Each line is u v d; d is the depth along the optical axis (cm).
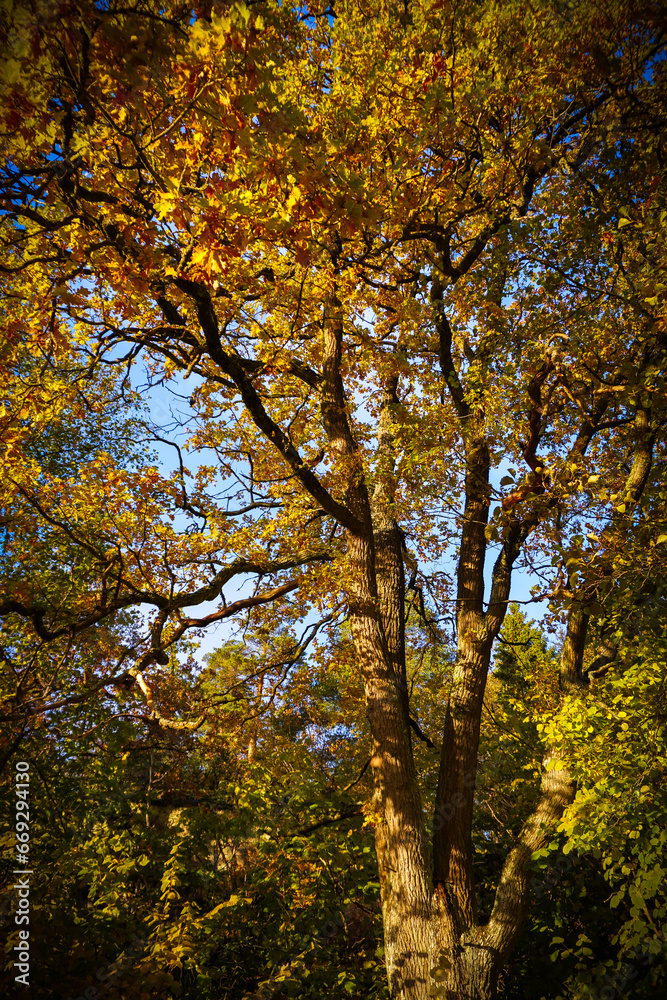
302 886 814
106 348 571
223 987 898
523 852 656
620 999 700
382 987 795
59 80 336
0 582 743
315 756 982
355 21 645
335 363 825
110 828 902
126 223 411
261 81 317
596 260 648
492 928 606
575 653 765
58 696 727
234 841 1030
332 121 530
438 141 614
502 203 659
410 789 638
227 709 809
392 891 604
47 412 632
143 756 1030
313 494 651
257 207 344
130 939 775
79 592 777
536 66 604
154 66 314
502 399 634
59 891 715
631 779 577
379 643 712
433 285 756
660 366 596
